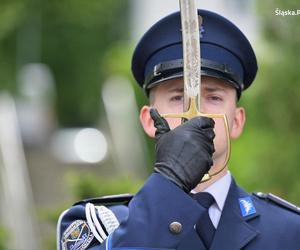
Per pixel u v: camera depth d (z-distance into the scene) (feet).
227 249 18.31
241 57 19.51
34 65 145.07
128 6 160.04
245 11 85.66
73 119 161.07
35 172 96.63
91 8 150.20
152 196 17.20
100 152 108.17
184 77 17.44
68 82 157.79
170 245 17.06
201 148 17.17
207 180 17.95
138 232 17.15
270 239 18.57
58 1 145.89
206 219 18.48
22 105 132.16
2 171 82.43
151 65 19.61
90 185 38.06
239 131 19.57
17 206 70.23
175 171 17.15
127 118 102.94
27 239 54.54
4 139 96.89
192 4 17.16
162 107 18.85
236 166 41.83
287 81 40.04
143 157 84.64
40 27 146.41
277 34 39.93
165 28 19.45
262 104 40.63
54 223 38.91
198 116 17.38
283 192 40.40
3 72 131.95
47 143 129.59
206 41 19.33
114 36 160.56
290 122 40.45
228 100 18.90
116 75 96.48
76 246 19.13
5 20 131.13
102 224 19.06
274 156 40.60
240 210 18.71
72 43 153.99
